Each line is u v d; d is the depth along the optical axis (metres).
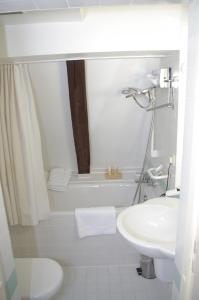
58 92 2.51
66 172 2.88
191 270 1.01
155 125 2.46
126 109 2.62
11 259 1.26
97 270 2.30
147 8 1.58
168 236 1.43
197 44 0.84
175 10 1.62
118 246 2.27
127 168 2.96
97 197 2.81
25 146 2.06
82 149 2.78
